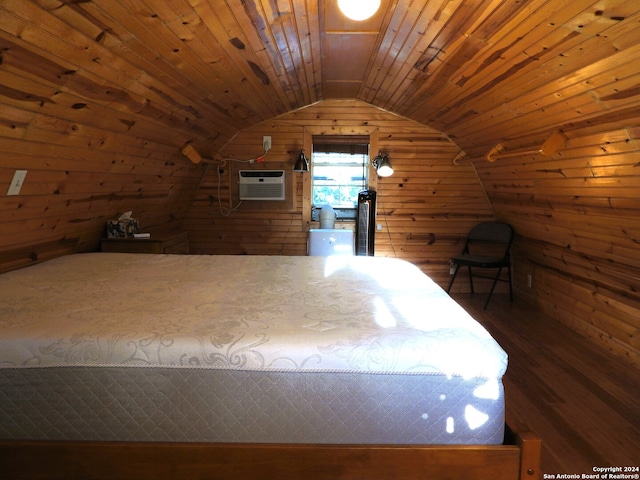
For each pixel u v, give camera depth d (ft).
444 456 4.38
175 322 5.11
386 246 14.90
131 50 5.74
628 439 6.47
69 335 4.67
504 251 14.85
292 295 6.30
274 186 14.47
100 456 4.40
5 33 4.27
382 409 4.45
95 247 10.48
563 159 8.67
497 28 5.84
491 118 9.68
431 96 10.27
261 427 4.47
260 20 6.27
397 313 5.53
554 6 4.90
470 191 14.47
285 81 10.09
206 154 13.26
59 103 5.88
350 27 7.32
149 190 11.32
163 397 4.46
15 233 7.55
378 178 14.53
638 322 9.01
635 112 6.15
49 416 4.46
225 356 4.47
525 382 8.33
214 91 8.81
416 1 5.92
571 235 10.53
